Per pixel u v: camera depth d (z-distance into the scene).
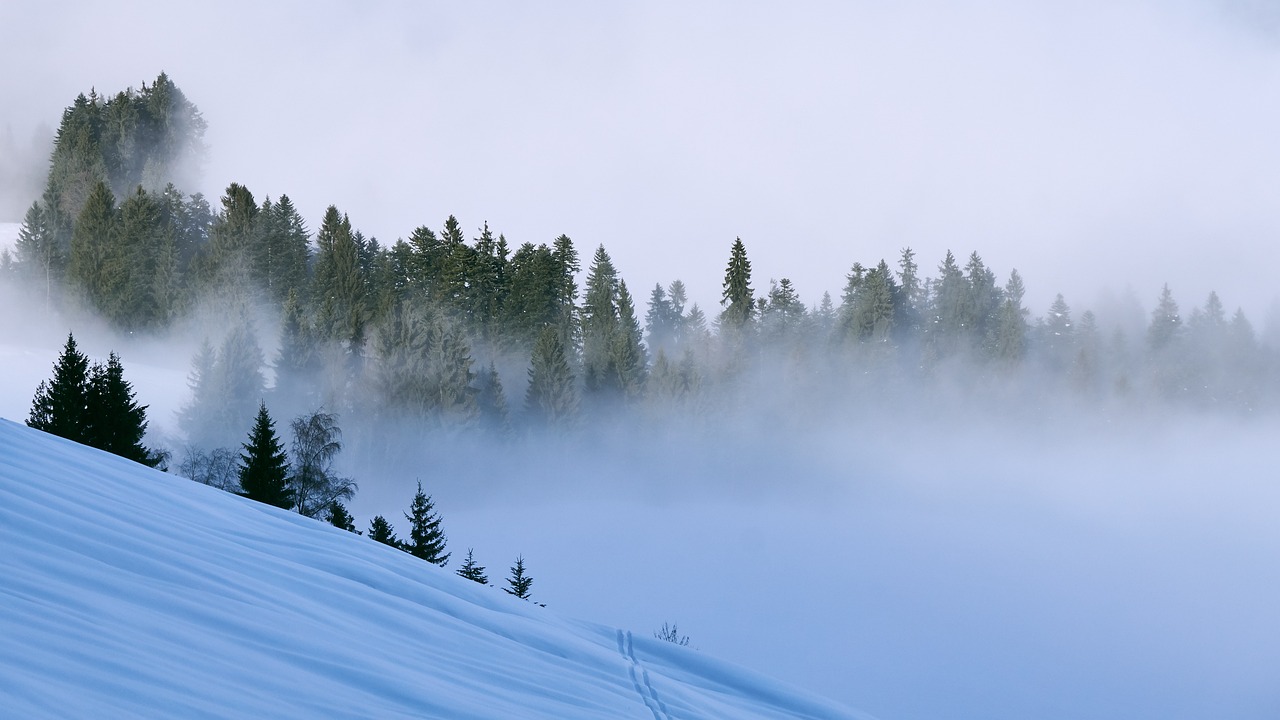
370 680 3.59
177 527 5.12
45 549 3.76
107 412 33.41
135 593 3.62
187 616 3.57
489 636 5.11
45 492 4.76
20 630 2.76
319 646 3.77
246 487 33.53
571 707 4.26
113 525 4.55
